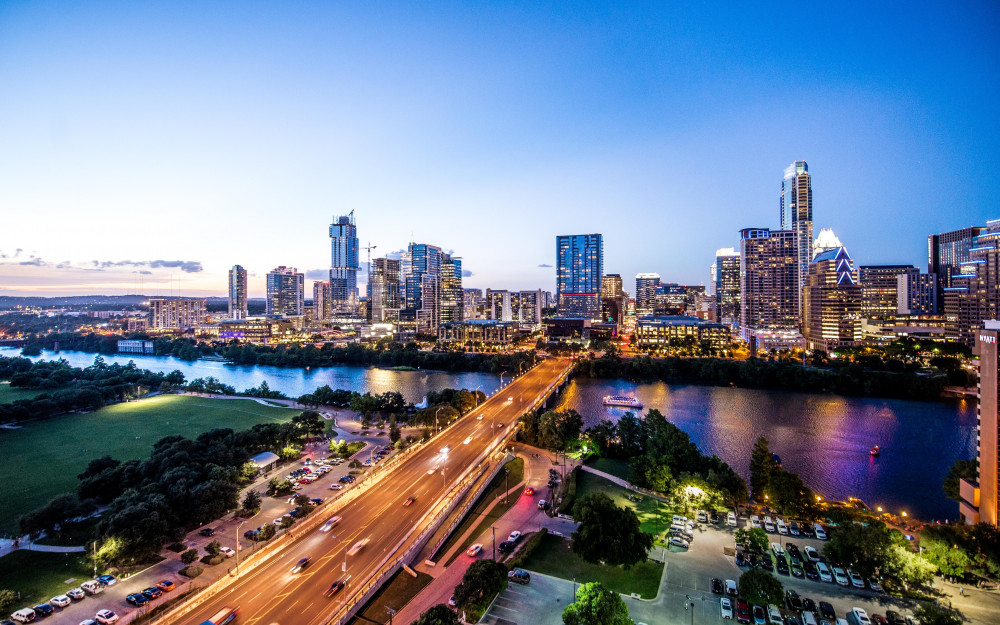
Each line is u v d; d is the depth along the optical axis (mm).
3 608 90562
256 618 86500
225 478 143625
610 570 106125
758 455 145500
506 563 106000
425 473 157250
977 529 107000
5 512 138125
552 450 190875
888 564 97438
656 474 146500
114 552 103125
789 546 114312
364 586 94438
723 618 89688
